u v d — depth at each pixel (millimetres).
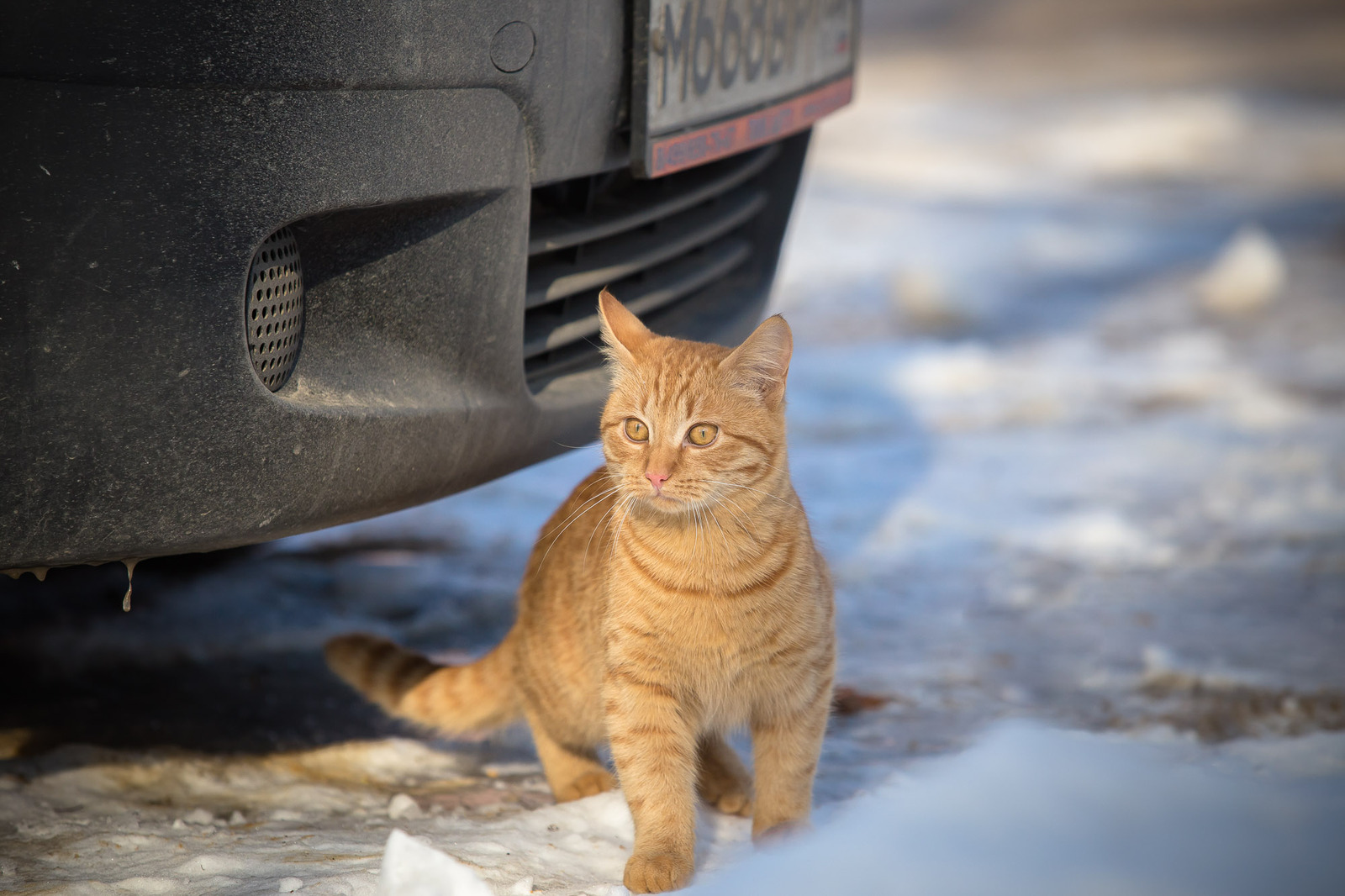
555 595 3896
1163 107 20672
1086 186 16016
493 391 3490
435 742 4324
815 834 3039
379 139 3010
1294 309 10664
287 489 3018
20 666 4668
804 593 3430
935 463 7406
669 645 3410
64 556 2830
